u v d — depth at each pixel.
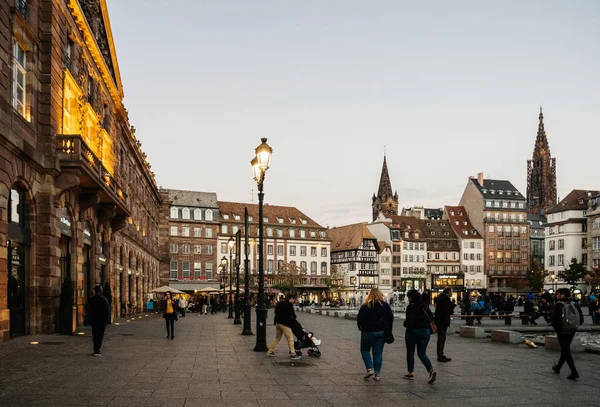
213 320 42.19
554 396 11.04
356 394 11.10
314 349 17.17
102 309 16.81
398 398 10.74
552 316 13.55
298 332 16.89
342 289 113.62
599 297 42.16
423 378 13.12
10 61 20.12
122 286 44.69
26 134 21.80
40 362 14.92
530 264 126.88
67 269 27.02
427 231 135.62
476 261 135.12
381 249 126.12
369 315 12.76
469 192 140.88
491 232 136.38
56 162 23.39
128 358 16.20
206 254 106.31
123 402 10.01
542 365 15.47
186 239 105.00
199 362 15.63
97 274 32.47
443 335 16.42
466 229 138.00
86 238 30.36
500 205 137.88
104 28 35.22
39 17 23.70
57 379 12.26
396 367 15.02
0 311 19.33
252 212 116.25
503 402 10.45
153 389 11.30
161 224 80.81
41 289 23.05
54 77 24.25
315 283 117.56
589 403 10.41
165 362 15.48
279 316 16.80
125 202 37.78
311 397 10.77
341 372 13.98
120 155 43.66
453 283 129.88
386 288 124.69
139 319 41.50
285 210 121.00
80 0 29.27
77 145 24.12
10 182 20.11
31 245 22.59
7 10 19.88
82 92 29.34
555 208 124.00
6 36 19.78
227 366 14.89
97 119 33.50
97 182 26.94
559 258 122.25
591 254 105.44
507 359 16.88
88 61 31.16
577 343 18.70
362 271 121.19
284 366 15.05
